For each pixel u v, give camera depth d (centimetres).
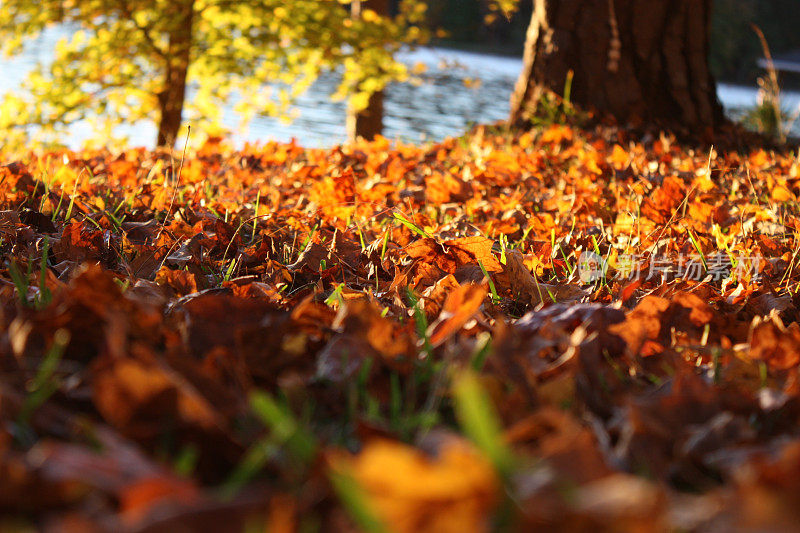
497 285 252
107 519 90
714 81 779
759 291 249
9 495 91
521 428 113
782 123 1034
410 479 83
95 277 147
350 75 1083
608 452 119
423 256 261
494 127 798
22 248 255
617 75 752
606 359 171
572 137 665
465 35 4112
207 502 86
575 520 83
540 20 786
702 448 122
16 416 117
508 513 88
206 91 1134
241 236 320
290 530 92
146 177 489
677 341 192
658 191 391
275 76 1115
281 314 167
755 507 85
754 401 139
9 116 948
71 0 1011
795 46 4088
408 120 1653
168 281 224
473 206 405
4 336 146
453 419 141
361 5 1153
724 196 437
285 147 645
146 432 111
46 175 412
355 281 257
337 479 87
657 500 84
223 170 547
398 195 438
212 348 156
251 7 1035
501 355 147
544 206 428
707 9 759
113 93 1055
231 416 125
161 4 1014
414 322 203
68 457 94
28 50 2364
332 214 369
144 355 124
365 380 144
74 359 147
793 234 346
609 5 748
